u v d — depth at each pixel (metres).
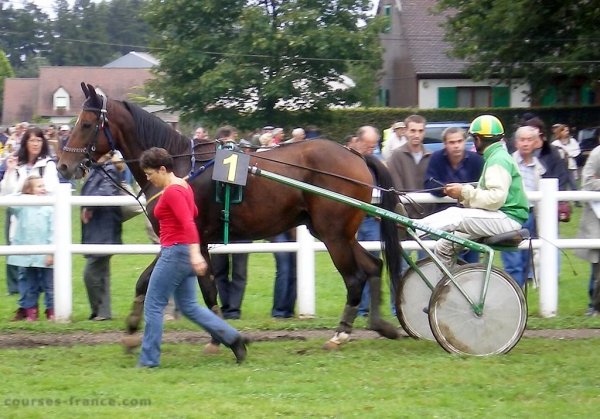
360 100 38.31
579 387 6.85
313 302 10.18
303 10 36.22
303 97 37.44
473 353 7.96
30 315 10.32
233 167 7.91
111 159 8.76
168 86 37.38
